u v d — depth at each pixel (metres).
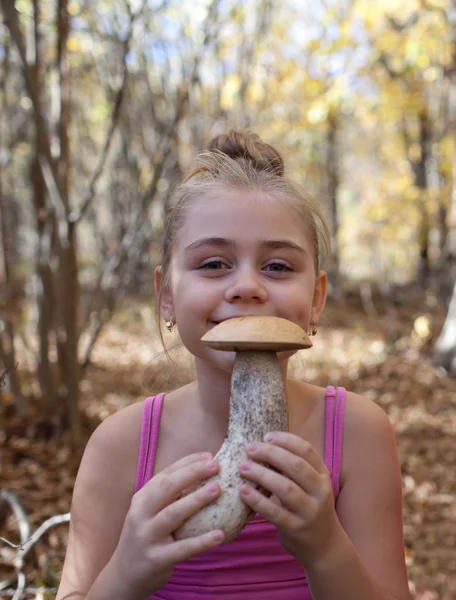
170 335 4.86
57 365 4.87
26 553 2.47
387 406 6.21
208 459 1.17
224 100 6.92
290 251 1.39
